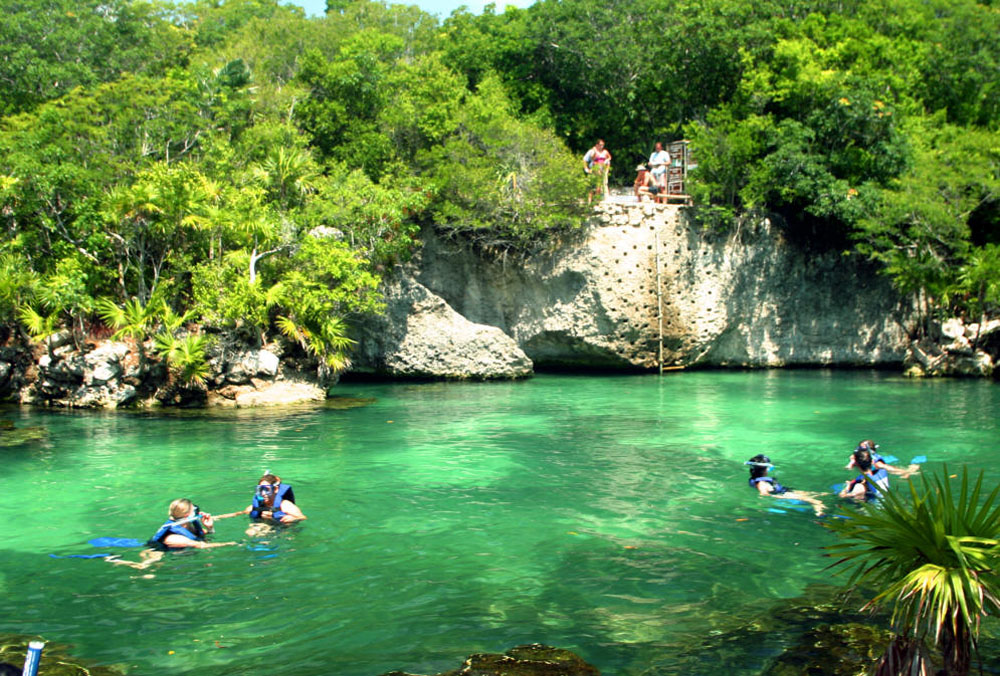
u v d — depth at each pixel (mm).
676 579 8555
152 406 22062
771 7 35688
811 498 12000
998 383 26797
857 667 6379
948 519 5172
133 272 24797
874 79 31375
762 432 17688
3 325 24188
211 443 16453
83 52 39844
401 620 7445
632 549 9578
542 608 7750
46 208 24562
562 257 30656
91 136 26125
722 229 31531
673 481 13133
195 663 6555
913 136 32656
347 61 35000
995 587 4957
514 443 16484
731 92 36938
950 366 29312
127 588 8266
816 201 30688
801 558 9242
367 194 28062
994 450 15430
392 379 29156
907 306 33531
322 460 14758
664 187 32781
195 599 7965
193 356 21609
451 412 20859
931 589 5020
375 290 27078
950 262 30531
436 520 10828
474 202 29969
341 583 8414
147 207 22719
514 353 29000
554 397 23844
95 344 22875
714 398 23391
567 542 9844
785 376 29469
